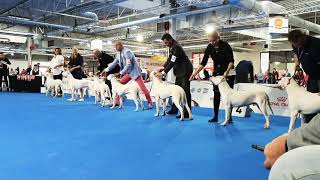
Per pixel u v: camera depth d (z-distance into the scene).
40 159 2.68
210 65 15.90
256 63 25.02
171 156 2.82
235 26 14.89
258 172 2.36
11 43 24.52
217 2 9.20
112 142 3.39
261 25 14.14
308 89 3.96
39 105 7.53
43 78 14.09
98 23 14.99
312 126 0.71
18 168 2.41
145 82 8.30
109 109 6.75
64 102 8.38
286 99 5.81
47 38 21.08
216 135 3.85
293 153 0.68
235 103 4.59
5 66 13.59
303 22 13.09
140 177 2.22
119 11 14.88
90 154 2.87
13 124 4.59
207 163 2.60
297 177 0.66
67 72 9.09
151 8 10.20
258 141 3.51
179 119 5.27
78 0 13.09
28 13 16.06
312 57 3.37
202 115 5.97
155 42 25.52
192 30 16.70
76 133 3.91
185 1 9.55
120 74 6.62
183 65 5.50
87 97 10.14
